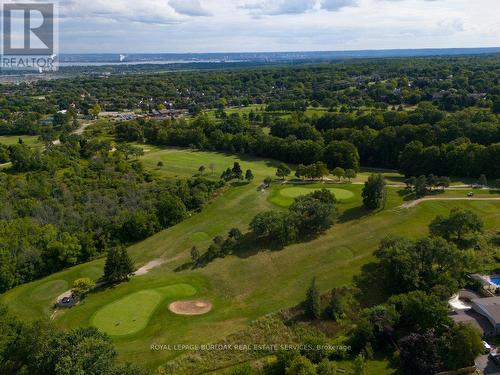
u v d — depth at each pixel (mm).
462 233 81125
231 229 90250
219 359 56531
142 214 95812
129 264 76250
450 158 120062
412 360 52844
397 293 67812
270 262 79375
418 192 103938
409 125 141625
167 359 56031
